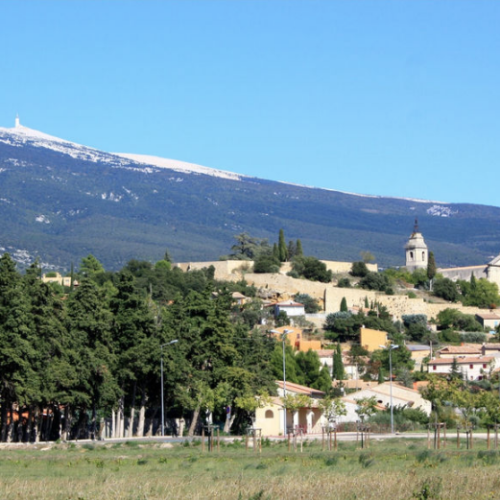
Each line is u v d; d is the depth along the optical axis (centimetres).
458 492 8581
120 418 18012
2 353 15288
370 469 10800
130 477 10056
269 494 8431
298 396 18550
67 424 17012
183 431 19538
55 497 8519
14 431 17812
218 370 18900
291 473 10456
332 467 11162
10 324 15512
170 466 11581
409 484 9000
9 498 8494
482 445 14375
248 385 18800
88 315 17188
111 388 16738
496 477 9356
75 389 16388
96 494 8612
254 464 11650
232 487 8956
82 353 16625
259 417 19450
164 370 17912
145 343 17850
